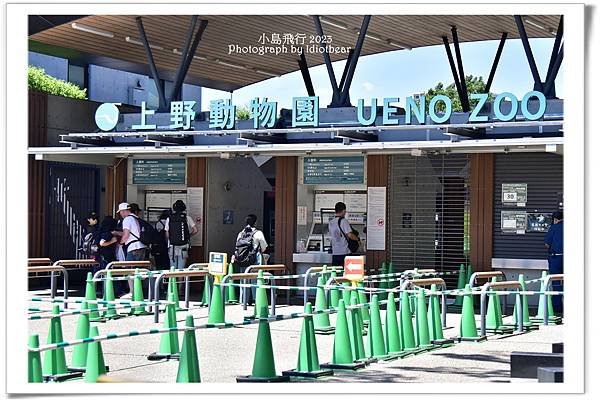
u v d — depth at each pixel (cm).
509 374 1066
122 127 1917
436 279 1414
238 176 2191
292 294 1952
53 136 2120
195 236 2094
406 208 1889
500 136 1611
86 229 2158
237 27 2109
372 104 1661
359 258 1441
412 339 1247
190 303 1850
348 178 1931
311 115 1709
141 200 2159
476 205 1825
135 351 1225
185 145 1842
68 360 1132
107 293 1614
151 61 1894
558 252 1689
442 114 1592
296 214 1973
